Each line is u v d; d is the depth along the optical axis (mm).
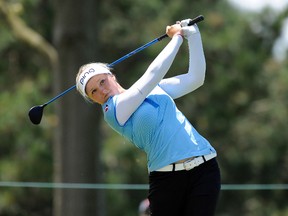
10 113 53875
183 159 17578
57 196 39438
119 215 56812
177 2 66500
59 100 40312
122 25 64312
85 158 39969
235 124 68875
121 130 18047
